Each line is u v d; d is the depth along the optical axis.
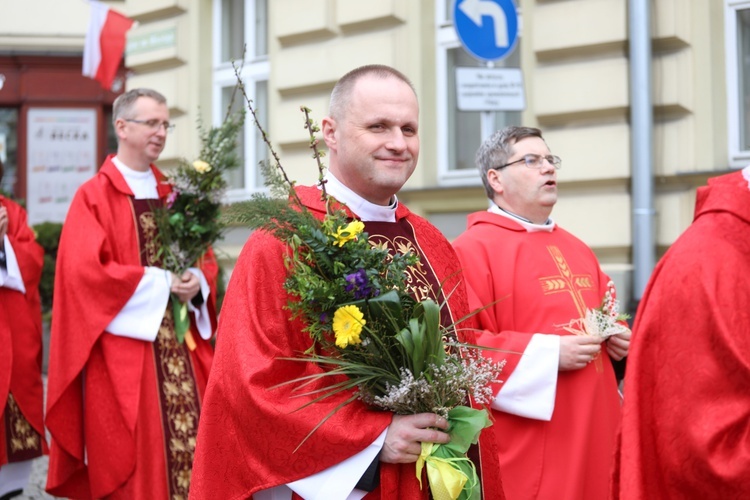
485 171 3.90
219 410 2.35
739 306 2.22
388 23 7.41
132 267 4.59
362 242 2.31
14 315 5.13
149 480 4.52
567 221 6.45
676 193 6.13
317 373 2.34
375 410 2.34
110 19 8.84
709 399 2.19
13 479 5.17
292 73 7.91
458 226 7.18
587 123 6.39
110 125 15.41
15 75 15.09
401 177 2.48
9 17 14.95
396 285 2.31
